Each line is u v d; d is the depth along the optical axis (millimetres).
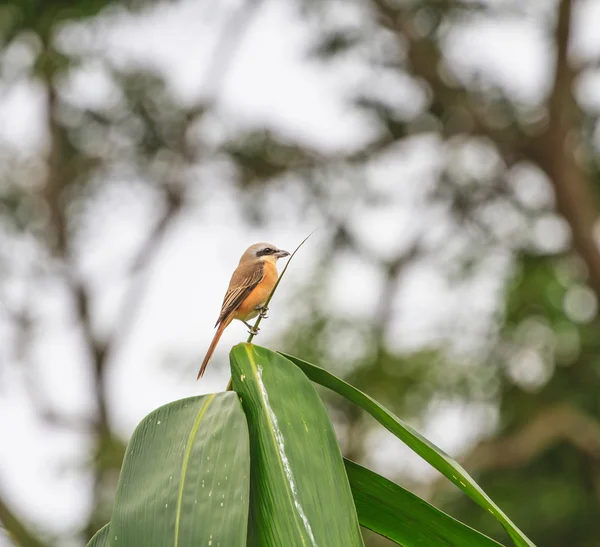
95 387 22953
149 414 3281
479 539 3391
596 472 18422
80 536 17250
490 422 18062
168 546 2941
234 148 18797
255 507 3156
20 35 14922
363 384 16891
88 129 18188
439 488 15734
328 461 3129
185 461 3098
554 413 18062
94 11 14742
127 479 3164
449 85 18625
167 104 18016
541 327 18016
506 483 18516
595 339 17953
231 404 3221
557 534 18141
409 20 18281
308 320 17172
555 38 17766
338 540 3016
